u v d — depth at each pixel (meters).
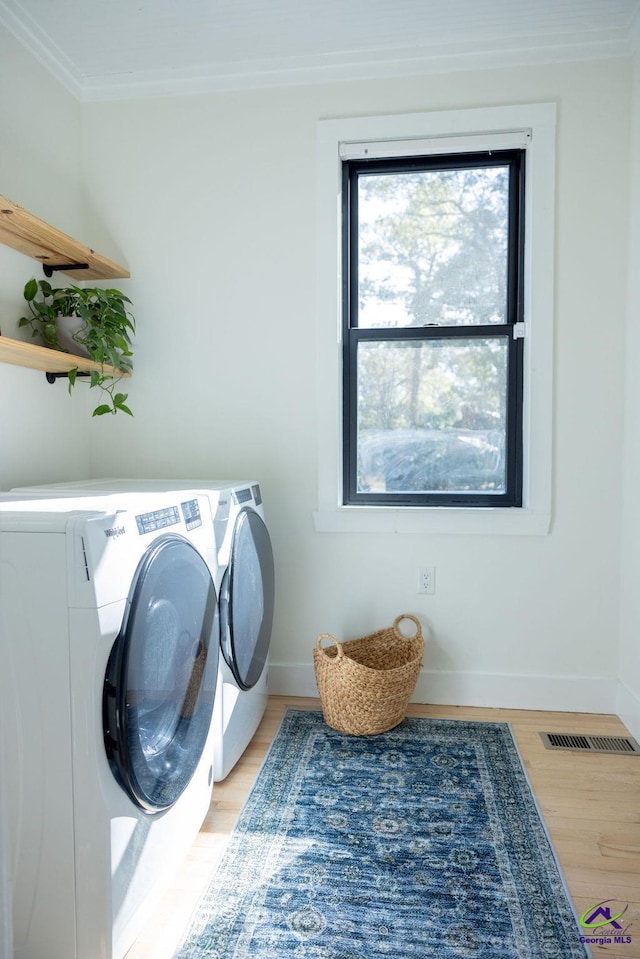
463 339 2.46
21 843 1.18
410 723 2.28
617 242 2.29
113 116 2.53
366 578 2.48
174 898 1.41
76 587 1.12
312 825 1.67
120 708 1.15
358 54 2.34
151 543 1.33
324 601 2.51
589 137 2.28
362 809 1.74
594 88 2.27
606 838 1.62
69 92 2.45
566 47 2.26
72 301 2.21
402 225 2.48
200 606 1.54
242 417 2.52
